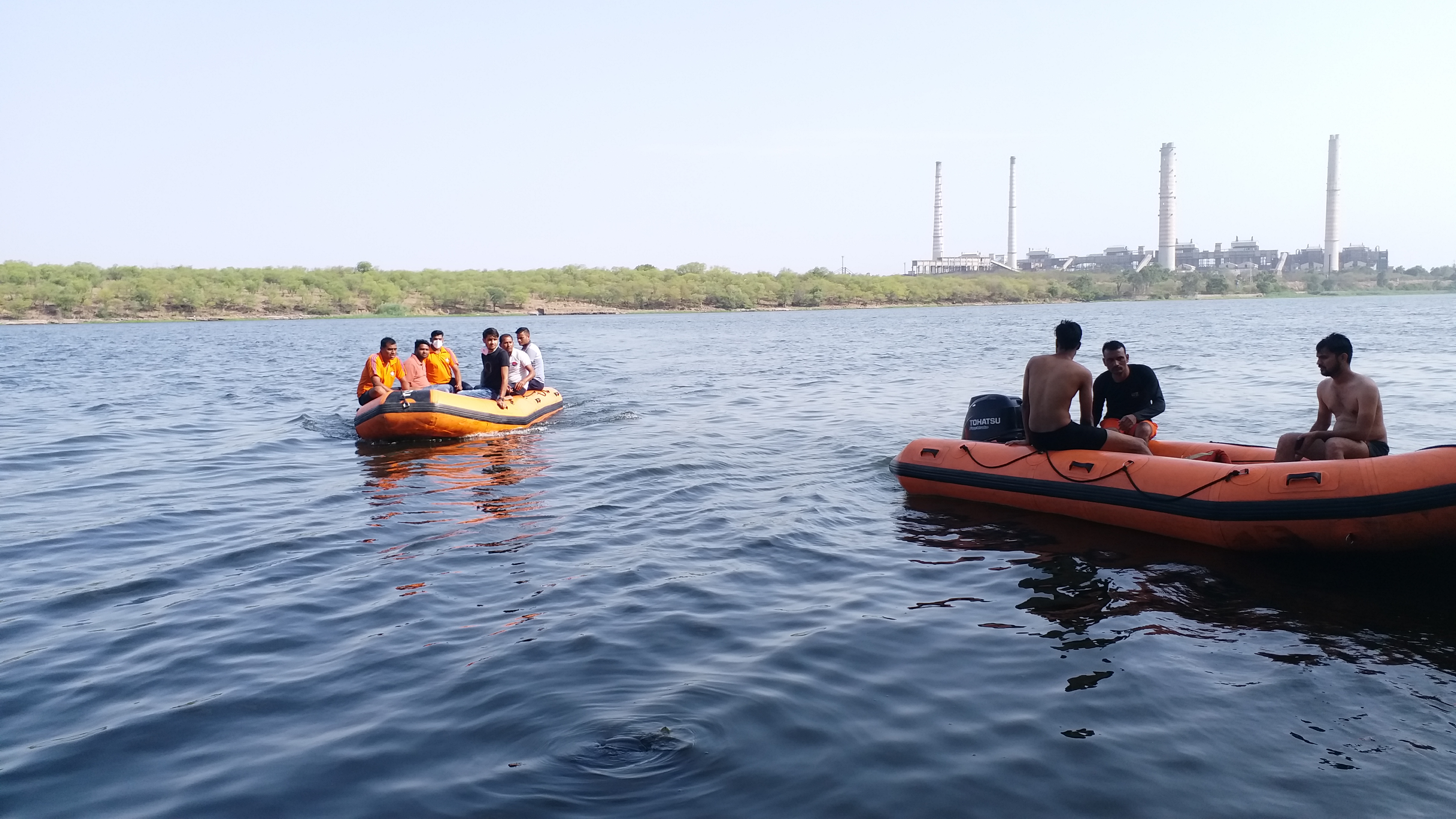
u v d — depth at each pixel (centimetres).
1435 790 322
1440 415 1210
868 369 2247
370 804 322
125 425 1348
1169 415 1273
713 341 4097
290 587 569
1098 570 592
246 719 391
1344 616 502
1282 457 664
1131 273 15175
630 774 338
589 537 680
